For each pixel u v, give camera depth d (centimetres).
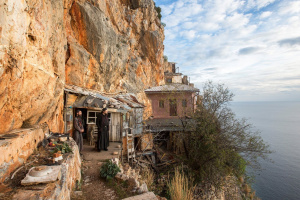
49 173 308
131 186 507
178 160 1398
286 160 4525
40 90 437
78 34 1098
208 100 1402
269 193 2827
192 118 1416
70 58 997
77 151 537
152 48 2141
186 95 1936
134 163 1170
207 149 1224
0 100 279
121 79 1639
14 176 301
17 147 333
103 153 796
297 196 2719
